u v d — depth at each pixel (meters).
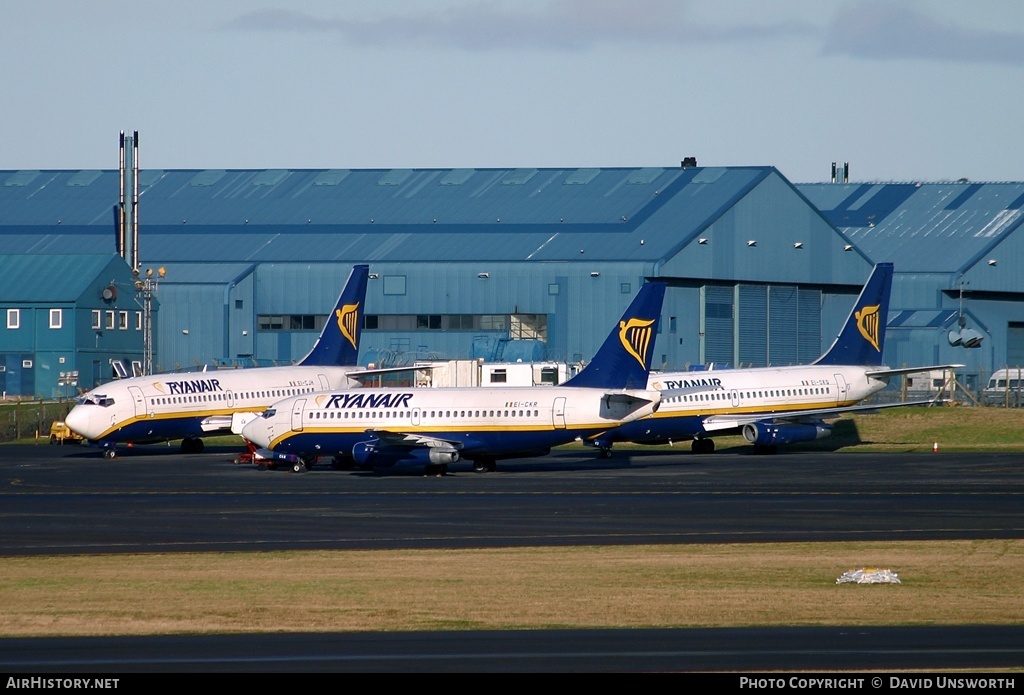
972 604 129.50
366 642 113.00
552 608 128.62
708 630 117.19
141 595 137.75
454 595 136.25
